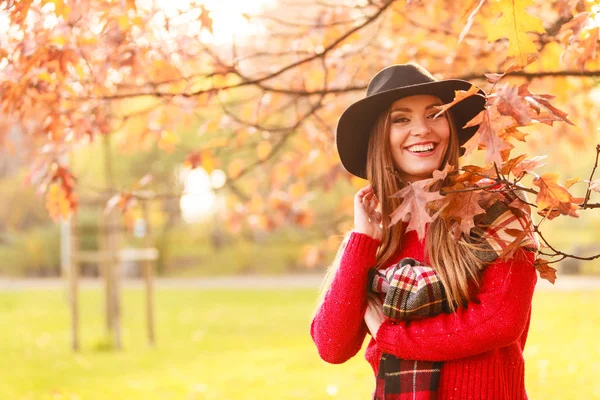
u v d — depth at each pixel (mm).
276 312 12680
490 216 2193
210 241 27281
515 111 1938
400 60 4398
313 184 6012
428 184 2078
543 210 2191
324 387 6246
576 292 13570
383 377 2227
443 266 2191
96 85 3812
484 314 2102
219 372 7328
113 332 9500
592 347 7215
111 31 3502
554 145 6660
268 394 6105
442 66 4395
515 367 2213
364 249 2352
